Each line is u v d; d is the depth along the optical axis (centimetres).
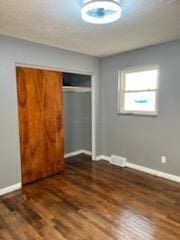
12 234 196
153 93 345
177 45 298
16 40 281
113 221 216
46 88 331
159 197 268
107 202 256
